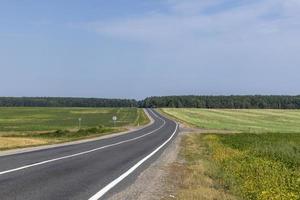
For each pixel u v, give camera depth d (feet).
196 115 448.65
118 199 39.09
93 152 91.09
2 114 448.24
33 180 47.37
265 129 278.46
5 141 126.21
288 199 41.24
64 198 38.01
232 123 338.13
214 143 139.54
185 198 41.01
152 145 124.26
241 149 122.52
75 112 513.04
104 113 494.59
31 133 197.16
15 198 36.76
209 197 41.86
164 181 52.60
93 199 38.27
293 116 436.35
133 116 435.53
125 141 140.77
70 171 57.16
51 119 369.30
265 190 43.75
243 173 61.67
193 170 64.90
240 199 42.16
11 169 56.44
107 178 52.26
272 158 94.68
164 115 453.17
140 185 48.37
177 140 155.84
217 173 59.16
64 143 125.39
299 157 96.63
